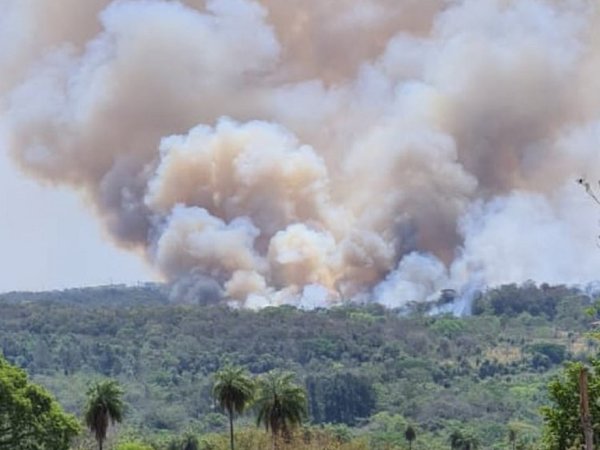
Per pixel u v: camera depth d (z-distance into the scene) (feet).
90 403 551.59
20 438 424.05
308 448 641.81
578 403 271.49
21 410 420.36
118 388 561.84
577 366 276.82
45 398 434.30
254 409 594.65
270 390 559.79
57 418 435.12
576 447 272.10
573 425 271.28
